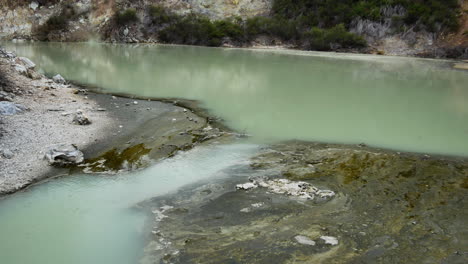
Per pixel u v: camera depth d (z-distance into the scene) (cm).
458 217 434
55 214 438
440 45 2695
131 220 427
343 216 434
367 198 480
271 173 557
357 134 765
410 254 363
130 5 3347
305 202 466
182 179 534
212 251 367
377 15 2922
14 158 567
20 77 1014
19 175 523
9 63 1069
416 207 458
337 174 556
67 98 959
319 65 1850
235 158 615
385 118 895
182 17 3244
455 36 2717
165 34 3203
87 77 1323
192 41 3128
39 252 370
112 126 753
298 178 541
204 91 1141
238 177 542
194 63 1786
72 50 2367
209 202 468
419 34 2808
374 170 573
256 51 2608
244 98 1060
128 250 374
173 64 1725
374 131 788
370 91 1216
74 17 3362
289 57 2217
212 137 719
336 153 644
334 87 1266
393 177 548
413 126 832
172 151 638
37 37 3278
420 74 1656
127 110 888
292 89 1210
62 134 679
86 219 429
